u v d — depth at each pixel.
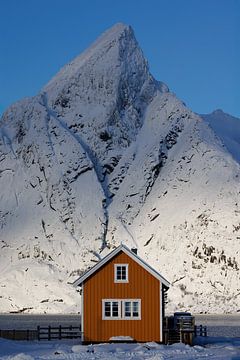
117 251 69.12
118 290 68.81
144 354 57.44
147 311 68.69
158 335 68.25
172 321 73.56
